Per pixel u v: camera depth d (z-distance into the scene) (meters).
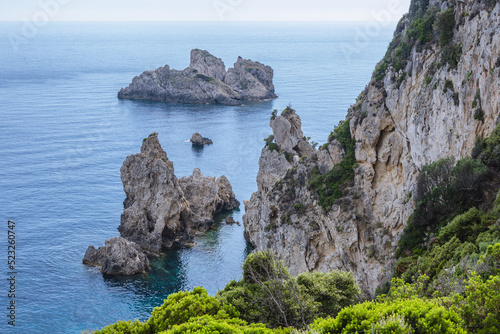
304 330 41.25
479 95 60.28
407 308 34.81
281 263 50.72
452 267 47.28
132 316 86.62
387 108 78.31
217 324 39.50
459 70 64.88
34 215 127.75
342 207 79.88
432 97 69.88
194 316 44.88
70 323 84.50
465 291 37.97
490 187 57.84
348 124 85.94
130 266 99.38
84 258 103.94
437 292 42.75
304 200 88.69
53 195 141.50
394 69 78.19
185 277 99.75
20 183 150.25
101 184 151.75
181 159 178.75
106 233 118.56
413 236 65.00
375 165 79.19
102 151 185.88
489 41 58.75
